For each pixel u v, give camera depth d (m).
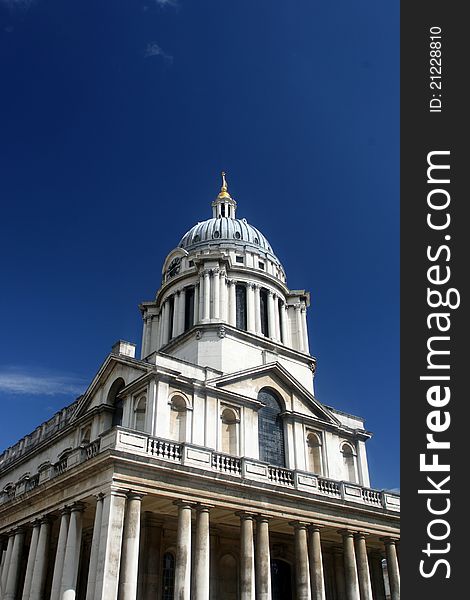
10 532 36.00
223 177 73.75
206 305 49.72
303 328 55.66
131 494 28.09
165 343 52.62
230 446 38.03
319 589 33.19
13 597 33.31
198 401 37.41
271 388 42.66
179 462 30.50
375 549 42.88
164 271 60.19
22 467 52.09
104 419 39.78
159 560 32.97
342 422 46.84
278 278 57.31
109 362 40.69
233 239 59.16
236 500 31.78
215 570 35.03
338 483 37.66
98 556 26.33
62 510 30.77
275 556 38.22
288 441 41.31
